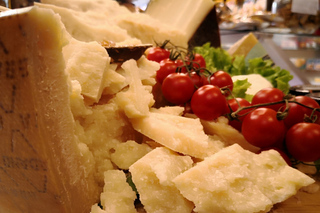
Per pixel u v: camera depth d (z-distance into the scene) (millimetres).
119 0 450
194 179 123
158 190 129
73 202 120
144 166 131
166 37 343
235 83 246
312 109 171
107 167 154
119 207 129
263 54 419
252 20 591
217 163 131
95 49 153
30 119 97
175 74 203
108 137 162
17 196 126
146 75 190
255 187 128
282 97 182
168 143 144
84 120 151
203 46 366
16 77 93
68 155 114
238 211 117
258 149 181
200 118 187
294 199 156
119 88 167
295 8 586
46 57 97
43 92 98
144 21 339
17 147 106
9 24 87
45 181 109
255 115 161
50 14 92
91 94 145
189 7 389
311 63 639
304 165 180
